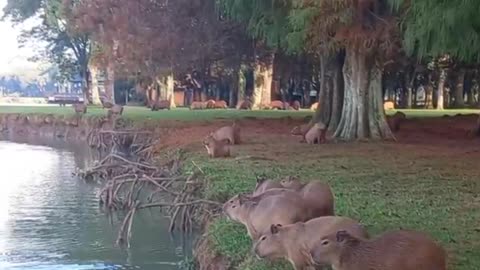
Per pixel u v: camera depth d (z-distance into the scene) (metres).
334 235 6.09
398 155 17.09
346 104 21.52
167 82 46.12
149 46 28.02
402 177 13.09
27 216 15.12
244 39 29.78
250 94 48.12
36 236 13.10
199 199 12.54
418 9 11.32
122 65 32.34
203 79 47.38
